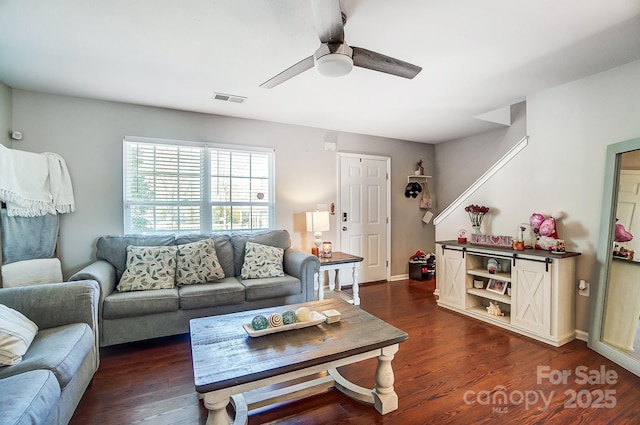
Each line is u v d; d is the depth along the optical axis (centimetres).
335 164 458
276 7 177
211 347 166
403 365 233
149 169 347
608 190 255
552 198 301
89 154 320
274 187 411
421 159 543
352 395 194
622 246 244
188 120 363
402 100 334
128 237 317
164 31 201
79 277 246
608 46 224
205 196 372
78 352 169
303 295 326
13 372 139
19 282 260
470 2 174
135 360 245
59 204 298
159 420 175
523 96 325
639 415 176
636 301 230
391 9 179
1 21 187
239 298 295
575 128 284
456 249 355
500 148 446
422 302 390
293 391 195
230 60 241
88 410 183
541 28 200
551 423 170
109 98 321
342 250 466
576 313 281
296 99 329
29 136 297
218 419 140
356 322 202
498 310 321
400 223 523
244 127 394
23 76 266
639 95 245
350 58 172
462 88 302
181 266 306
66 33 201
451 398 193
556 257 263
